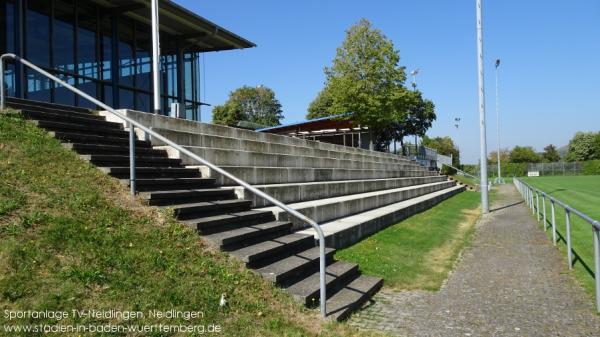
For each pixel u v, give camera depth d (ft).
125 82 66.44
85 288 16.51
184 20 68.54
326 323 19.53
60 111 32.48
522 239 43.11
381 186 66.23
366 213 45.83
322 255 20.29
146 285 17.88
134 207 23.48
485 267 31.86
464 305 23.40
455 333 19.54
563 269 30.68
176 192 26.21
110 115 34.86
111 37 63.67
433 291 26.00
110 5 62.08
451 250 37.47
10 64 50.98
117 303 16.37
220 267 21.11
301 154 57.88
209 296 18.66
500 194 108.68
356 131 148.56
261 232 26.21
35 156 24.71
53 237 18.47
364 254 32.17
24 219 18.98
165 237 21.81
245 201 30.53
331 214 39.42
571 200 83.97
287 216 31.09
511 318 21.39
